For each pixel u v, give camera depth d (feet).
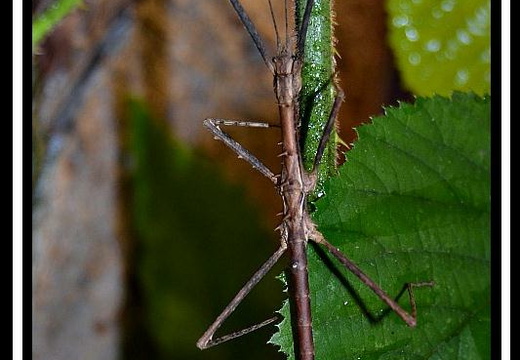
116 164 1.11
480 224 0.90
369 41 1.04
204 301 1.08
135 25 1.12
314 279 0.91
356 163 0.91
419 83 0.94
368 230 0.91
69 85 1.10
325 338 0.90
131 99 1.12
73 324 1.10
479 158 0.90
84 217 1.10
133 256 1.10
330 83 0.91
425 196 0.91
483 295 0.90
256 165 0.93
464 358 0.89
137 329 1.08
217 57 1.13
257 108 1.12
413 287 0.90
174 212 1.10
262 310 1.06
